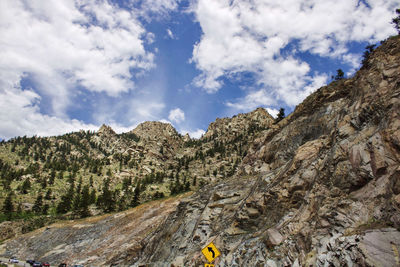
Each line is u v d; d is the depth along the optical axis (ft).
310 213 49.44
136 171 455.22
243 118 640.58
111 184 405.80
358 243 31.63
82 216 265.95
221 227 81.25
